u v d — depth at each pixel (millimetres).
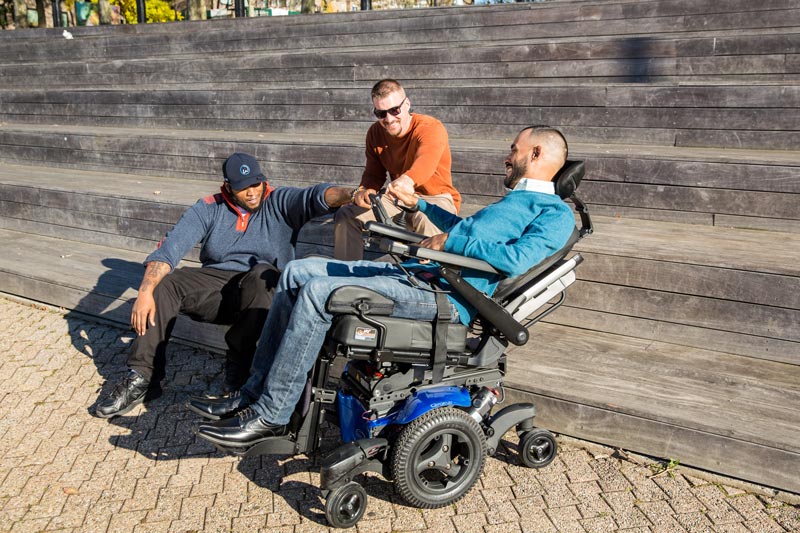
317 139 5828
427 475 2936
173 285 3449
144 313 3289
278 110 6586
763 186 4098
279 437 2787
